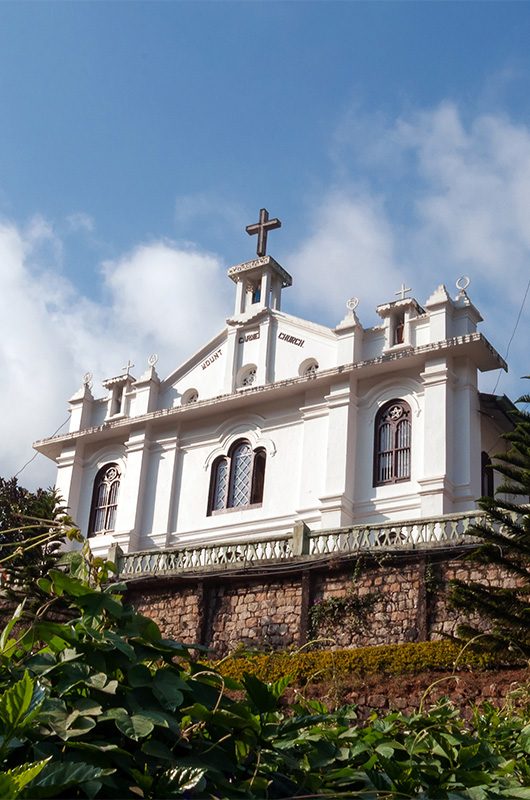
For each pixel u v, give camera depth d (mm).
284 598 20375
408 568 19312
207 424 29844
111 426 30891
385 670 17391
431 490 24484
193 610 21188
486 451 26891
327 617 19578
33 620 4289
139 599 21969
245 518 27672
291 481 27281
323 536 21047
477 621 18047
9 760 3549
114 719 3775
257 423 28750
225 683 4320
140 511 29531
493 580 18453
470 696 16281
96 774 3326
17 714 3455
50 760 3496
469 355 25953
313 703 4973
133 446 30469
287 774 4176
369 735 4492
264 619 20359
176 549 22578
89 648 4031
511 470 17172
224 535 27859
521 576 16375
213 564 21406
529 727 4988
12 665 4117
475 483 24875
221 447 29219
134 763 3680
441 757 4426
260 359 29422
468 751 4398
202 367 30906
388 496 25453
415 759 4398
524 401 17609
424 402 25812
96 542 29984
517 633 15547
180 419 30156
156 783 3598
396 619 18922
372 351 27625
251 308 30516
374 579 19531
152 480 30000
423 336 26734
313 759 4215
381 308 27672
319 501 26312
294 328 29266
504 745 4965
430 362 26078
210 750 3896
